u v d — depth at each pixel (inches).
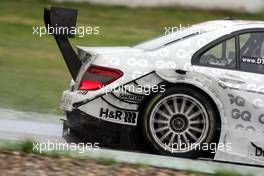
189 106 900.0
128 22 2709.2
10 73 1667.1
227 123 898.7
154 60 901.2
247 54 924.0
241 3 3088.1
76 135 920.9
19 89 1460.4
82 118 893.8
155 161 847.7
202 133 901.2
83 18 2701.8
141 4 3083.2
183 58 906.7
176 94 893.8
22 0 2947.8
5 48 2050.9
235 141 901.2
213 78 898.7
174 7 3088.1
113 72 893.2
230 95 899.4
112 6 3014.3
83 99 890.1
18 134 984.9
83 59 943.7
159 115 898.7
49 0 3006.9
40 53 2038.6
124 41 2308.1
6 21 2501.2
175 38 930.7
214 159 902.4
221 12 3065.9
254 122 901.8
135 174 762.2
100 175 743.7
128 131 896.9
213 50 917.8
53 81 1617.9
